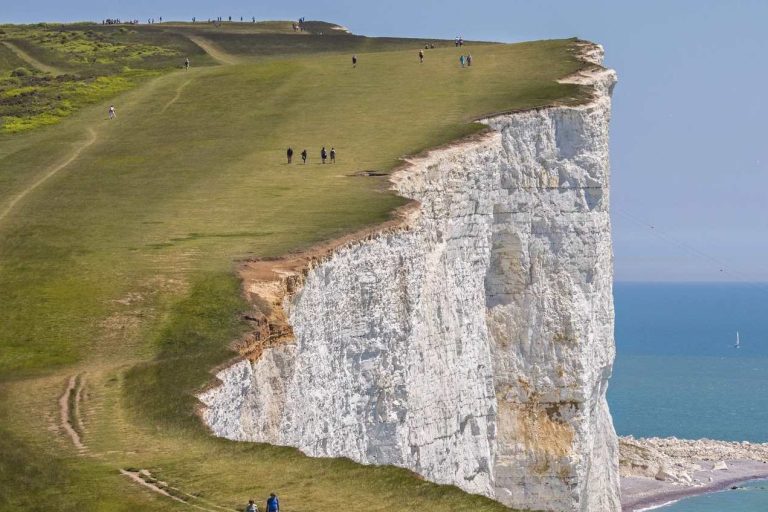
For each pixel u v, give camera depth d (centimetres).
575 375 8012
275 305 4938
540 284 8056
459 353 7081
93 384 4144
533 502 7812
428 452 6481
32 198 7369
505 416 7856
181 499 3281
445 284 7031
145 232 6116
